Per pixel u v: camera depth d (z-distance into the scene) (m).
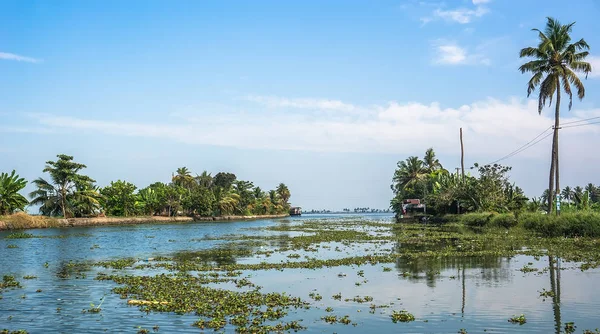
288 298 18.25
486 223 61.81
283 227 82.62
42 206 83.12
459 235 48.28
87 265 29.39
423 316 15.27
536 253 30.45
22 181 77.38
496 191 66.81
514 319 14.38
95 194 89.56
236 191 157.50
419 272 24.09
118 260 31.70
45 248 41.41
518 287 19.45
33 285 21.97
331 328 14.09
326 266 27.19
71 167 85.50
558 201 47.31
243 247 40.88
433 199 88.75
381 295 18.64
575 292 18.25
